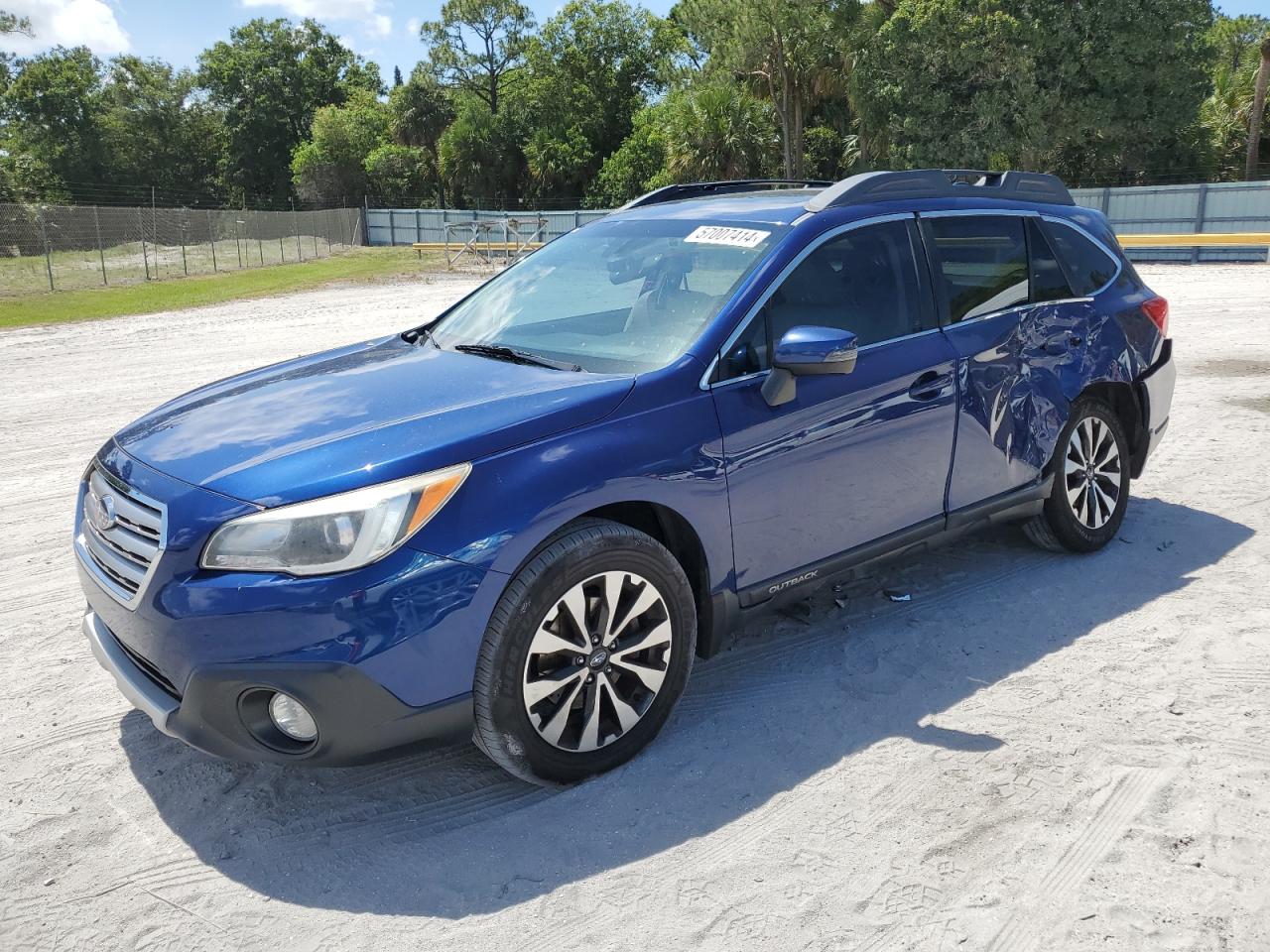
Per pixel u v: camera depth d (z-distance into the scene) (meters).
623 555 2.98
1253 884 2.53
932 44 33.81
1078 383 4.46
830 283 3.68
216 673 2.62
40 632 4.30
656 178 44.00
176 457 2.97
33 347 14.23
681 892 2.58
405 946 2.42
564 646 2.91
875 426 3.66
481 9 69.75
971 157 34.22
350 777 3.16
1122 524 5.21
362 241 47.09
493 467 2.80
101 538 3.01
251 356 12.56
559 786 3.04
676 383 3.20
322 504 2.63
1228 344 10.95
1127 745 3.18
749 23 37.62
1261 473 6.07
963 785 2.99
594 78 65.44
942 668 3.73
